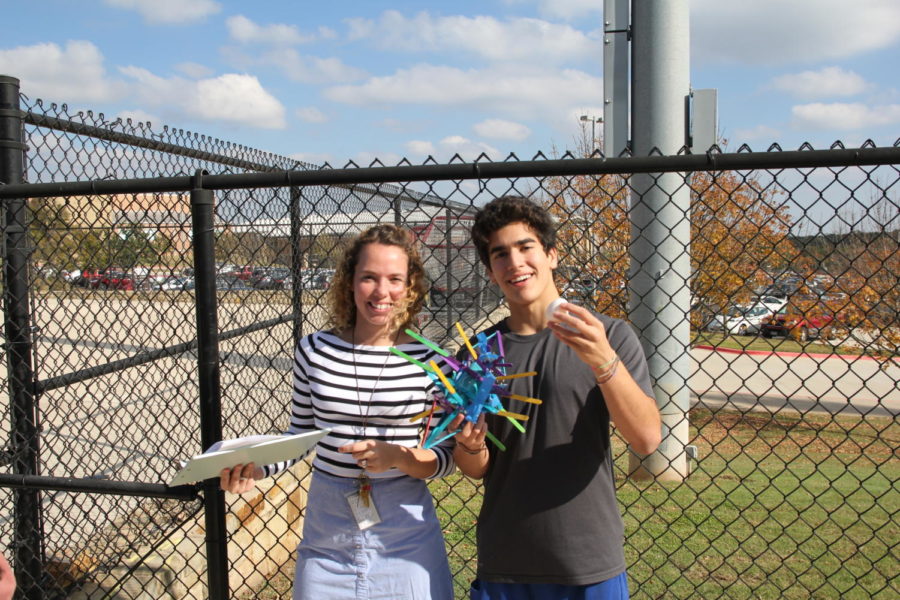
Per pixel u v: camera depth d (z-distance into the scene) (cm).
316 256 443
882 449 757
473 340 209
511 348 201
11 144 282
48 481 254
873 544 383
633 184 507
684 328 517
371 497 210
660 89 541
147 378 553
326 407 213
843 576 340
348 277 219
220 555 245
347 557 210
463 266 578
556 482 194
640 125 550
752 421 919
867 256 691
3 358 309
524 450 196
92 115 316
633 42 553
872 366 1429
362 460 200
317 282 414
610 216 532
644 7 543
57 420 466
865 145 203
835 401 1145
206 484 243
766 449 727
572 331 172
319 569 212
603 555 194
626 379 178
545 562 194
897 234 233
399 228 221
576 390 194
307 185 233
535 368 197
